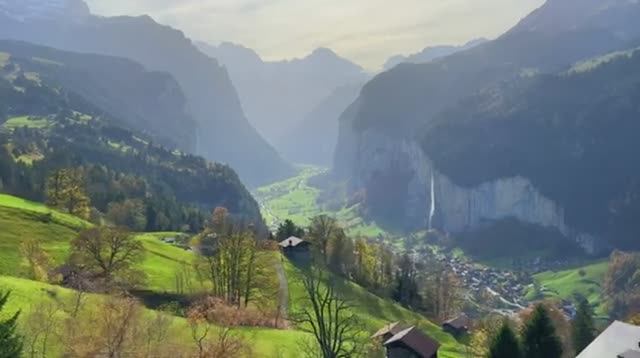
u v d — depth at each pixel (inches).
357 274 7111.2
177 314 3786.9
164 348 2396.7
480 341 4517.7
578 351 4859.7
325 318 4394.7
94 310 2527.1
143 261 4709.6
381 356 3617.1
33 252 3973.9
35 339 2217.0
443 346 5201.8
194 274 4753.9
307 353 3024.1
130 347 2298.2
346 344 3678.6
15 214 5024.6
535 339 3425.2
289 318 4104.3
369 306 5708.7
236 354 2615.7
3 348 1408.7
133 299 2783.0
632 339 3208.7
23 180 7770.7
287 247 6825.8
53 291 3041.3
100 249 4094.5
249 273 4439.0
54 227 5078.7
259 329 3585.1
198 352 2420.0
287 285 5255.9
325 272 6387.8
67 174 6747.1
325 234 7121.1
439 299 7504.9
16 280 3129.9
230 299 4315.9
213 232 6456.7
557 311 5684.1
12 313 2541.8
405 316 5826.8
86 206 6702.8
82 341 2260.1
